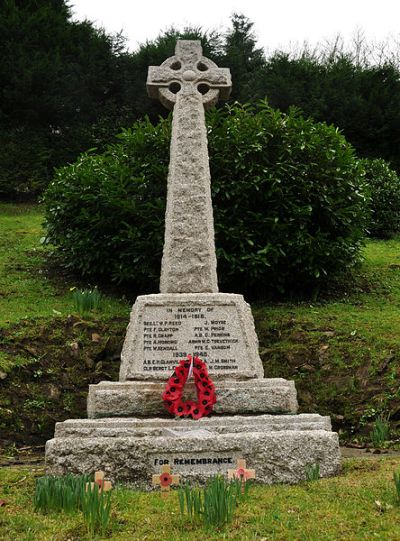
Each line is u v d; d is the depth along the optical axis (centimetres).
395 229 1741
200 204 724
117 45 2462
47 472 514
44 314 925
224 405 608
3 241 1392
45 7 2305
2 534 392
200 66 801
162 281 713
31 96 2088
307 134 1079
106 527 398
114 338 890
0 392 757
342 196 1078
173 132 761
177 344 653
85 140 2164
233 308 668
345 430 749
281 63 2542
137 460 517
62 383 807
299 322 946
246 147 1034
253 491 479
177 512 429
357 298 1102
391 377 783
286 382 627
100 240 1059
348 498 446
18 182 1919
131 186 1056
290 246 1012
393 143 2328
